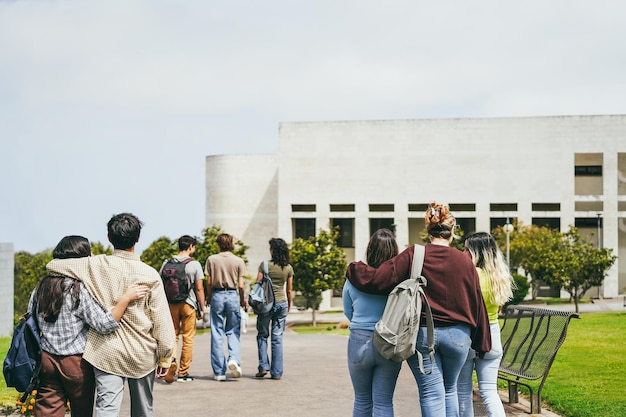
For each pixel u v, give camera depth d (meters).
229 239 10.30
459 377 6.36
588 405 8.10
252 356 13.68
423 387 5.28
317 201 59.03
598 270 38.41
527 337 8.38
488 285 6.23
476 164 57.31
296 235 60.56
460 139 57.50
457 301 5.24
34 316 5.21
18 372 5.09
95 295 5.17
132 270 5.26
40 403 5.20
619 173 58.97
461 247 40.84
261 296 9.98
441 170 57.69
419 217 57.94
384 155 58.38
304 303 44.16
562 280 38.00
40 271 49.16
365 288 5.38
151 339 5.29
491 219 57.72
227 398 8.73
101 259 5.25
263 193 64.38
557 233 48.06
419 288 5.16
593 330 20.19
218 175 65.12
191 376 10.38
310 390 9.30
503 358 8.82
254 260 64.25
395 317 5.11
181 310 9.98
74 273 5.20
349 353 5.56
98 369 5.14
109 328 5.10
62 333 5.12
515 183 56.84
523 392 9.18
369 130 58.56
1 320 26.59
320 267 41.62
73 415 5.32
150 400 5.51
